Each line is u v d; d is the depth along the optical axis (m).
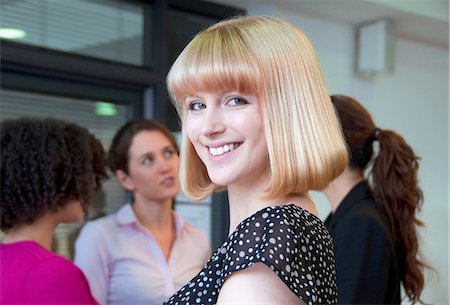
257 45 0.81
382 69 3.22
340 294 1.58
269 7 3.00
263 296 0.72
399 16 3.22
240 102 0.81
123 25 2.72
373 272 1.60
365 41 3.29
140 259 2.08
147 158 2.14
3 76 2.36
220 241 3.00
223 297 0.75
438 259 3.78
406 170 1.74
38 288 1.21
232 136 0.81
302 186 0.81
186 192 1.00
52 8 2.50
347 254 1.61
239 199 0.88
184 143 0.99
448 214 3.89
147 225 2.17
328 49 3.23
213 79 0.80
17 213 1.33
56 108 2.53
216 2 2.96
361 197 1.72
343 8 3.06
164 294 2.09
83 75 2.56
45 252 1.29
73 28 2.56
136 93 2.76
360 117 1.77
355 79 3.36
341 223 1.66
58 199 1.36
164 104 2.79
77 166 1.42
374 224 1.63
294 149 0.80
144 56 2.79
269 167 0.84
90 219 2.58
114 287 2.05
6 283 1.21
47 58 2.44
